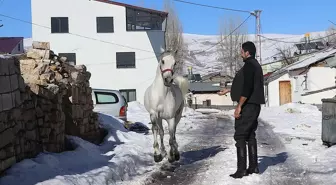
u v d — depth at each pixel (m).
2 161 5.45
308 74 31.48
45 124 7.26
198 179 6.82
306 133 12.62
